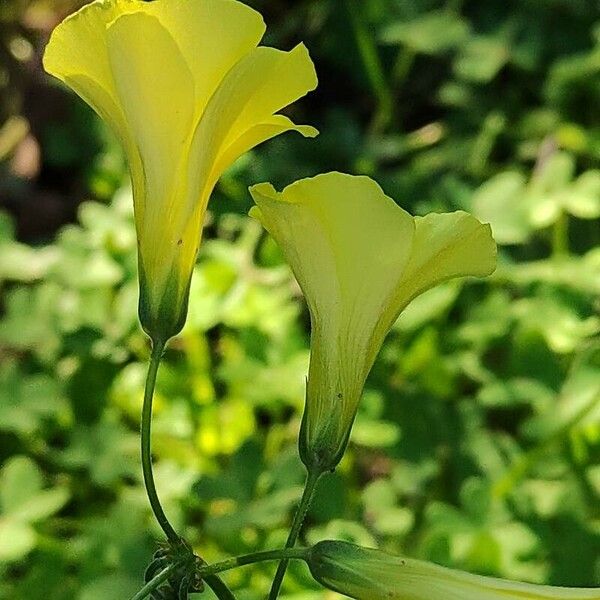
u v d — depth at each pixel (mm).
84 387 246
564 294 246
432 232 117
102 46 115
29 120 334
